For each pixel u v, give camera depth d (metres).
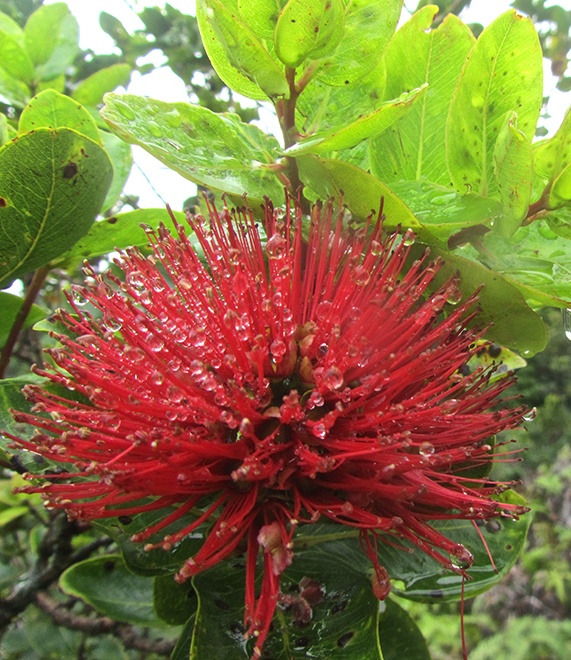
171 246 0.09
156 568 0.10
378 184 0.08
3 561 0.24
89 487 0.08
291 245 0.10
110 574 0.14
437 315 0.10
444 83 0.10
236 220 0.09
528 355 0.10
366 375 0.08
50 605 0.17
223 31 0.09
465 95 0.09
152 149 0.09
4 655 0.22
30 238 0.11
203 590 0.09
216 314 0.08
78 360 0.09
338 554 0.10
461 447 0.08
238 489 0.08
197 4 0.09
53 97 0.11
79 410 0.09
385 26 0.09
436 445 0.08
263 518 0.08
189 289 0.08
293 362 0.08
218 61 0.10
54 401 0.09
